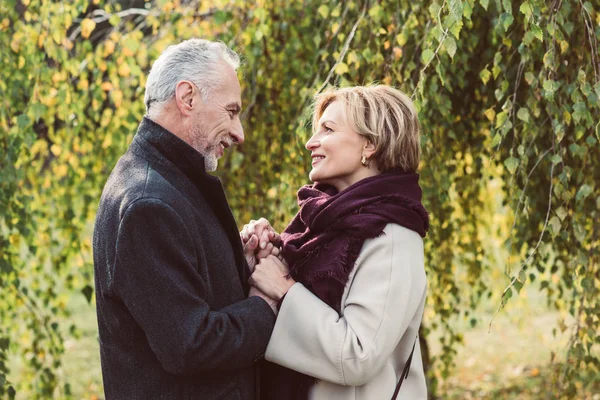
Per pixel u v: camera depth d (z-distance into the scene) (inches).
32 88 129.9
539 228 135.0
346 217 75.5
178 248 66.8
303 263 76.8
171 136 71.6
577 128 97.4
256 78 137.9
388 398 78.0
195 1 139.5
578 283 118.4
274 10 134.8
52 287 152.3
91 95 148.8
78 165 146.3
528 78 100.8
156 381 70.1
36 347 149.7
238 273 76.4
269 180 142.9
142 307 65.9
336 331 71.6
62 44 135.8
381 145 77.2
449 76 120.3
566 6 98.9
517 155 122.1
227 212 74.5
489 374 230.7
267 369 80.0
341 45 125.6
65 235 149.9
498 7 95.9
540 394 207.5
